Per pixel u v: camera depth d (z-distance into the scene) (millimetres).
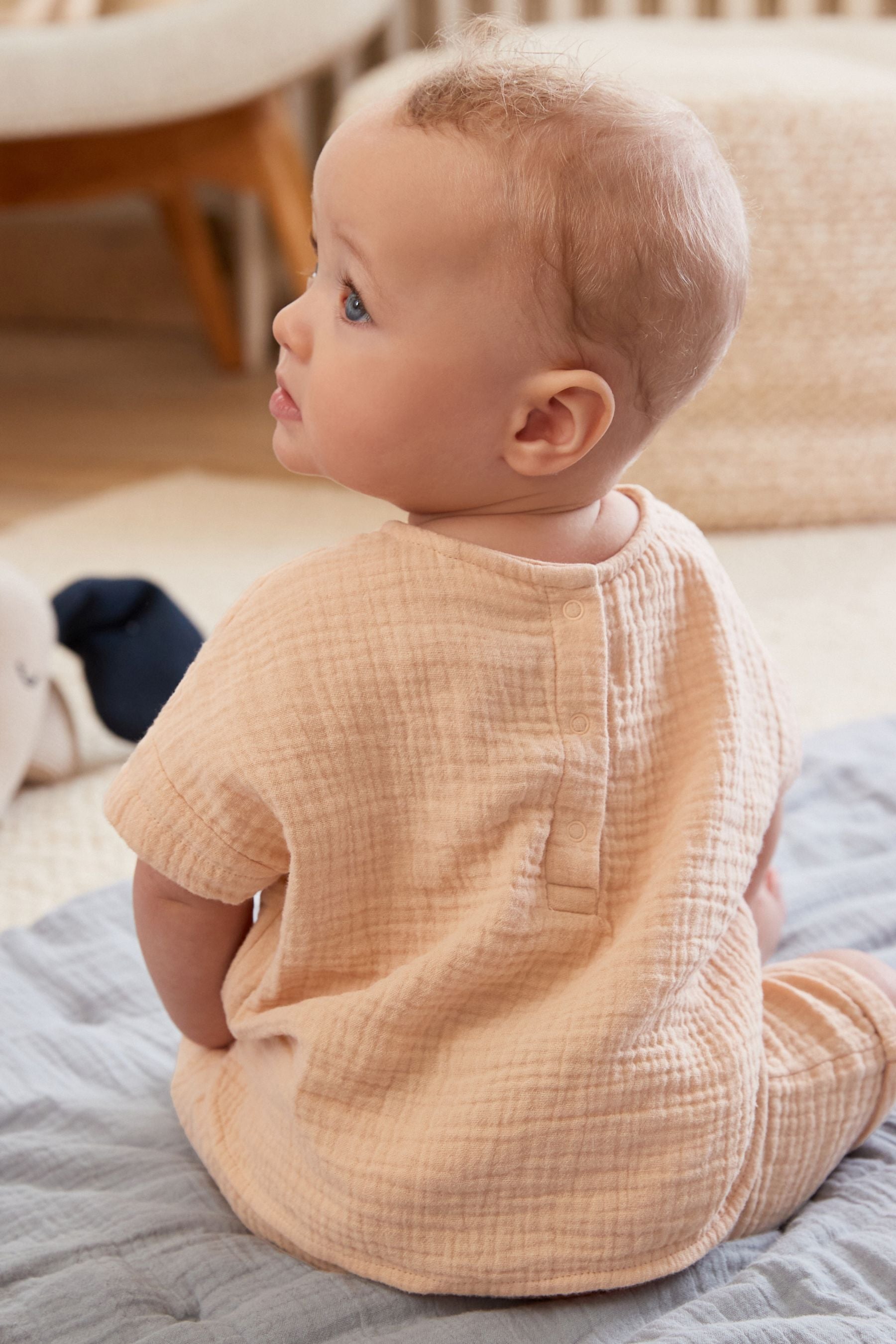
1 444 2266
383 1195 619
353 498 2027
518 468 597
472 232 556
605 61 1826
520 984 621
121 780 646
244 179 2260
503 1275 617
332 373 598
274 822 624
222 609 1602
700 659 661
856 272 1812
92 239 2982
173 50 2021
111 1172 763
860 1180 726
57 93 1989
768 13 2611
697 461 1863
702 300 583
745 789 660
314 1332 613
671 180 567
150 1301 642
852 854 1104
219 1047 770
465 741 596
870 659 1488
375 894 630
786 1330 594
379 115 585
